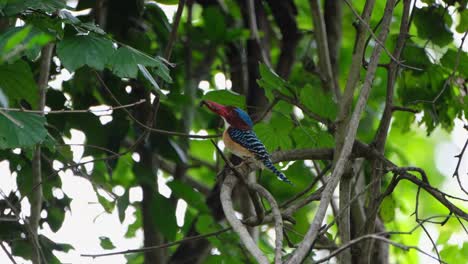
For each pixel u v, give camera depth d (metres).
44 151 12.48
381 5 17.22
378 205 10.52
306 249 7.76
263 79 11.27
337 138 10.52
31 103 9.91
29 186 12.17
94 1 12.16
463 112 13.33
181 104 12.64
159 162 15.09
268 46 14.99
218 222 12.91
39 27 8.82
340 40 14.58
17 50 6.00
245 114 12.16
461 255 14.36
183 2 11.58
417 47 13.39
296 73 16.94
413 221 18.16
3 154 12.18
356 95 16.73
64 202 12.51
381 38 10.47
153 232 12.66
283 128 11.84
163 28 13.41
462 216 9.89
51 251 11.93
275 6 14.86
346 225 10.43
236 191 13.41
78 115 12.35
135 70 8.77
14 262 10.38
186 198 12.30
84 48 8.69
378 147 10.85
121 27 12.43
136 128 12.52
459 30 13.53
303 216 15.07
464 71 13.24
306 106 11.34
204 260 12.89
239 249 12.52
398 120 14.12
